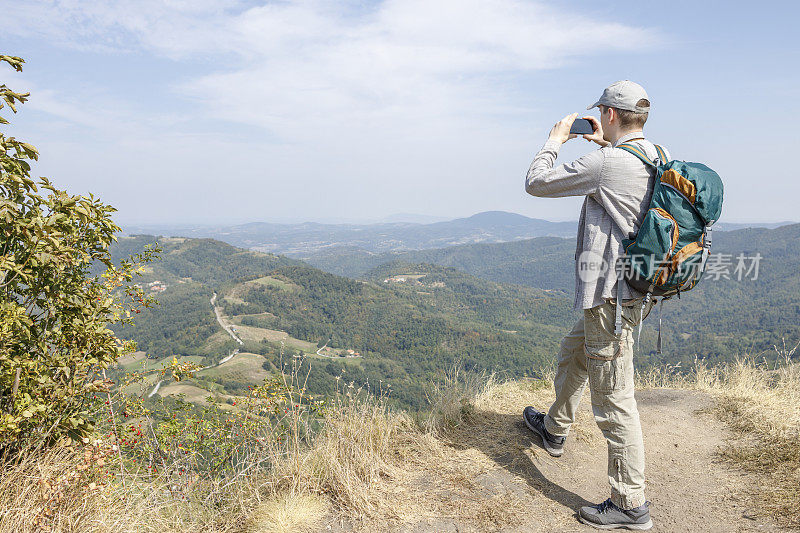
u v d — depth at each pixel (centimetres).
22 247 190
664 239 154
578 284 183
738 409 291
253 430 265
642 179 167
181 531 169
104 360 209
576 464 231
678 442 264
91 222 204
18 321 172
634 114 179
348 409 239
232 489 196
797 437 236
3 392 182
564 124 208
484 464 223
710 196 156
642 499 178
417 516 180
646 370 392
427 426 251
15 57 181
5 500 156
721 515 183
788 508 178
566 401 225
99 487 168
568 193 178
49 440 188
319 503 184
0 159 178
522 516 183
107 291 222
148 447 259
